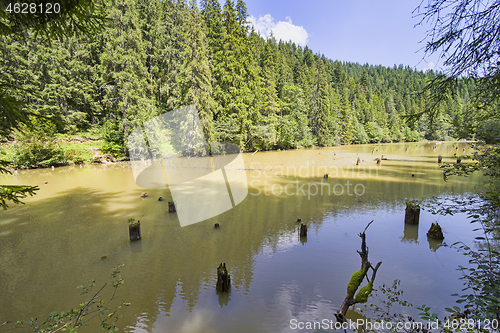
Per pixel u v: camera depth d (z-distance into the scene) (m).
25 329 3.62
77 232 7.43
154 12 31.19
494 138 2.70
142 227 7.76
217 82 30.00
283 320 3.74
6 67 20.69
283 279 4.84
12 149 18.53
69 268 5.40
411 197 10.86
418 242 6.40
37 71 22.59
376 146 47.69
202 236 6.98
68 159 21.09
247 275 5.00
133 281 4.86
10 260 5.79
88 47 26.84
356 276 3.72
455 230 7.15
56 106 21.52
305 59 63.91
